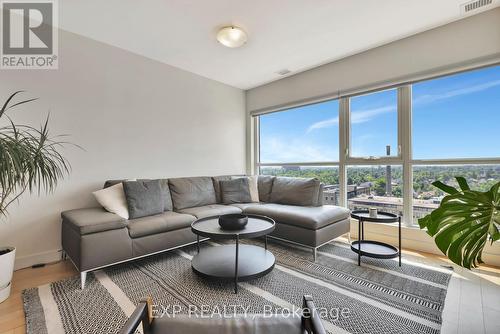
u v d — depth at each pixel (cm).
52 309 163
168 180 312
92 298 176
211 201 339
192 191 320
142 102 314
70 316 156
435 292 183
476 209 94
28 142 186
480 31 229
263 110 422
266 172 436
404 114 280
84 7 219
